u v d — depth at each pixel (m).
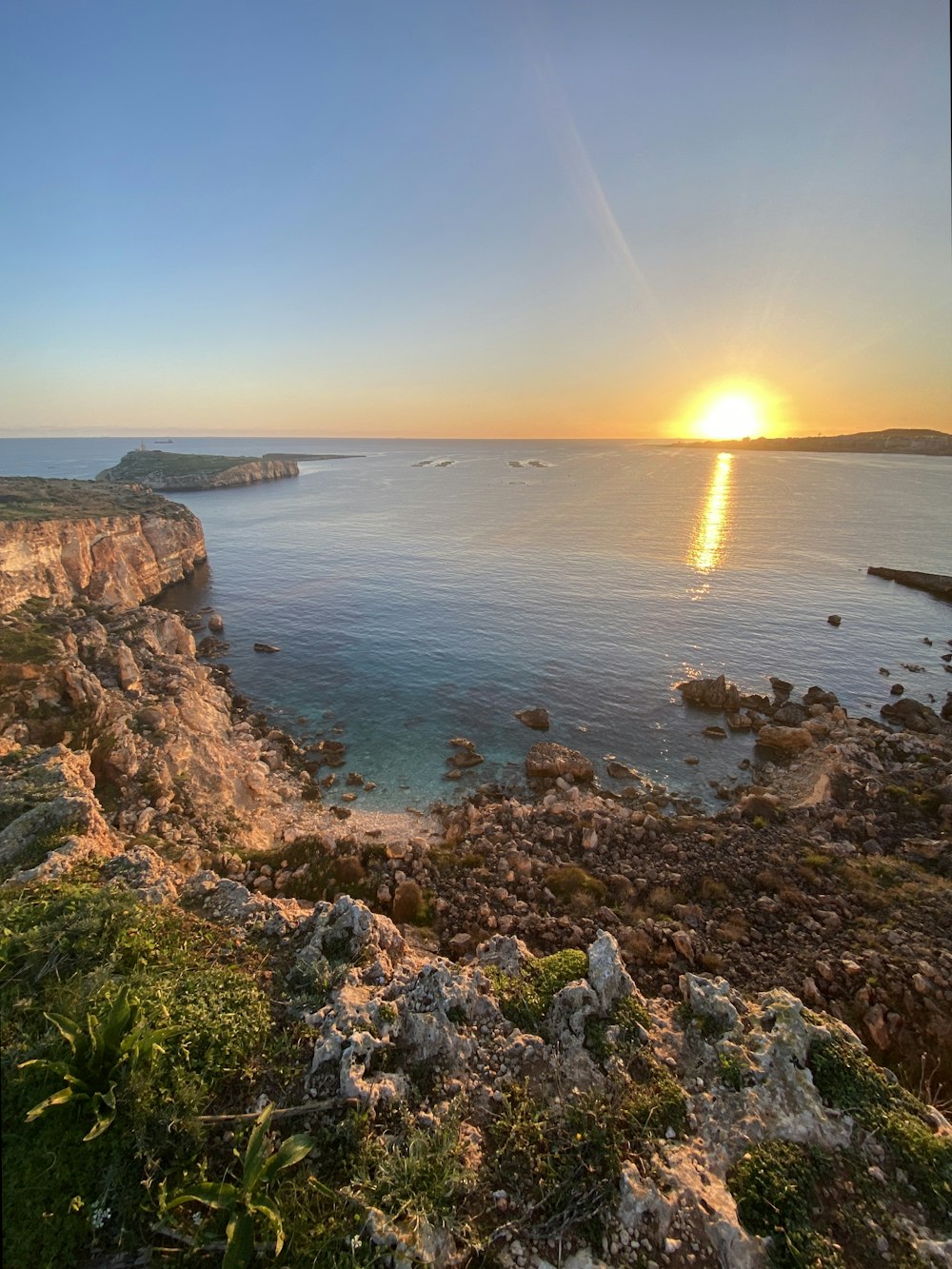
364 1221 7.46
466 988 11.16
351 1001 10.62
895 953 17.14
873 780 30.83
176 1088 8.62
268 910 13.22
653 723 41.97
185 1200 7.21
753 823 26.81
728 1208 8.00
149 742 29.41
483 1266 7.44
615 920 19.31
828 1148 8.82
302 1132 8.51
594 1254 7.58
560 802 31.36
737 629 60.06
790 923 19.08
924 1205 8.21
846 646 55.78
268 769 34.94
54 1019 8.64
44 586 53.22
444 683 48.56
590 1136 8.77
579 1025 10.67
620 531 113.81
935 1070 13.83
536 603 69.38
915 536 104.44
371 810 31.86
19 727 27.56
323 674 50.69
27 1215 7.31
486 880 21.77
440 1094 9.49
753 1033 10.53
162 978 10.52
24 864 14.70
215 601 73.94
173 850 21.33
